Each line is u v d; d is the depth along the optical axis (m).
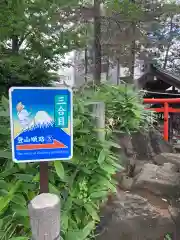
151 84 10.41
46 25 3.87
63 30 4.47
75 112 2.12
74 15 4.80
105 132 2.54
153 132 5.36
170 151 5.41
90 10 5.75
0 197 1.55
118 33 7.17
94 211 1.92
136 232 2.39
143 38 7.91
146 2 6.75
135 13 6.21
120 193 3.10
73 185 1.91
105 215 2.56
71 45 4.58
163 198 3.16
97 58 6.50
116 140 3.17
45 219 1.19
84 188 1.91
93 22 5.90
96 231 2.36
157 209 2.86
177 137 8.87
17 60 4.04
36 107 1.41
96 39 6.12
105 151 2.05
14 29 3.83
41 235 1.20
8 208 1.59
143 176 3.54
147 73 10.10
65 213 1.68
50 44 4.36
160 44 9.86
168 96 10.23
